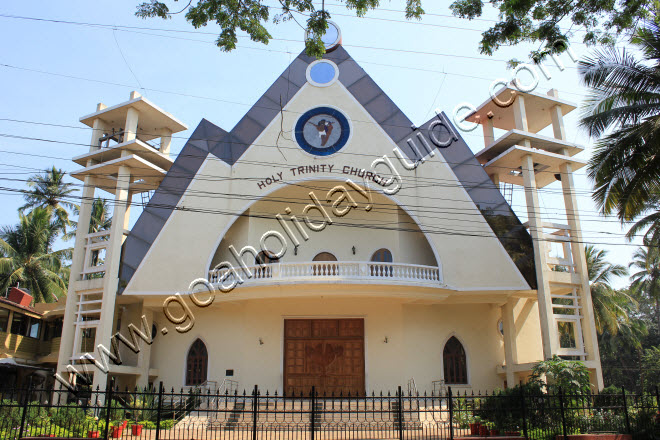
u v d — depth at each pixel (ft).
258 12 43.39
